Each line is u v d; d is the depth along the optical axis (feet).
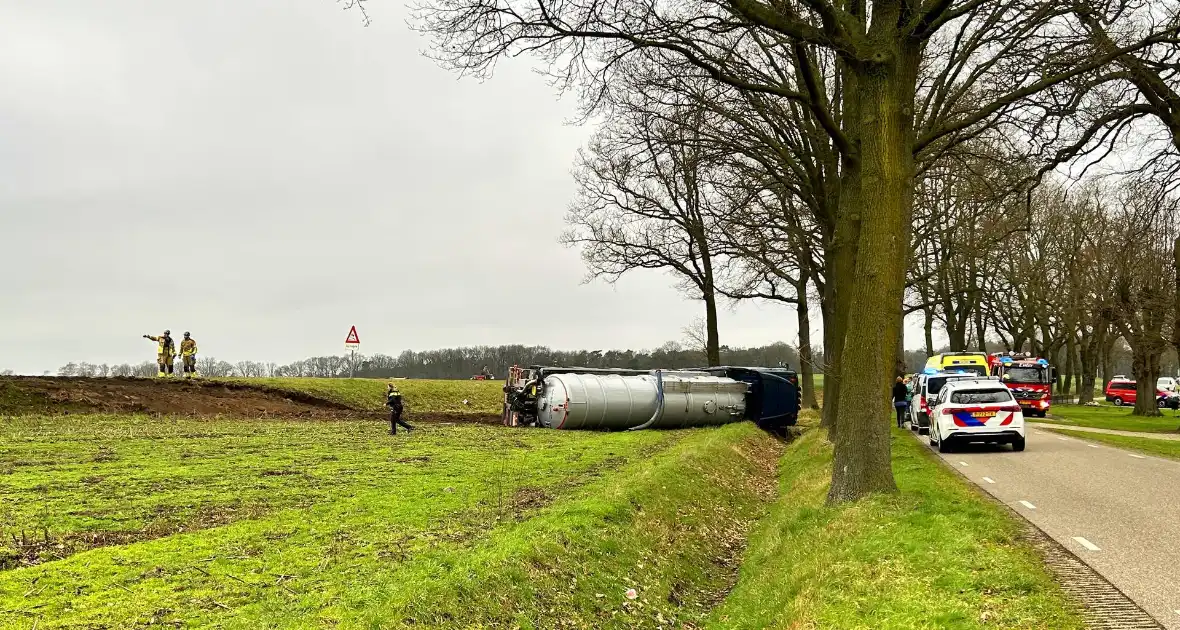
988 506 40.81
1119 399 203.82
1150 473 54.70
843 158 51.98
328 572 31.42
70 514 40.88
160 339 112.06
